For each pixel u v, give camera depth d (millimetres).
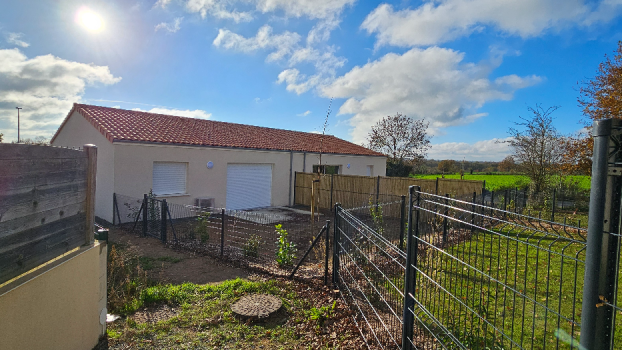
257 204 15633
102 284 3879
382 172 23781
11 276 2396
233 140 15367
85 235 3512
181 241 8578
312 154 18281
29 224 2578
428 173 37594
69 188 3174
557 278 5711
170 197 12125
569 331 3908
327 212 15172
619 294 4926
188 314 4520
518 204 13688
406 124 31688
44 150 2756
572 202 15688
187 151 12648
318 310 4578
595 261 1363
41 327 2738
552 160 17984
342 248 5086
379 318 3797
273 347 3816
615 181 1333
